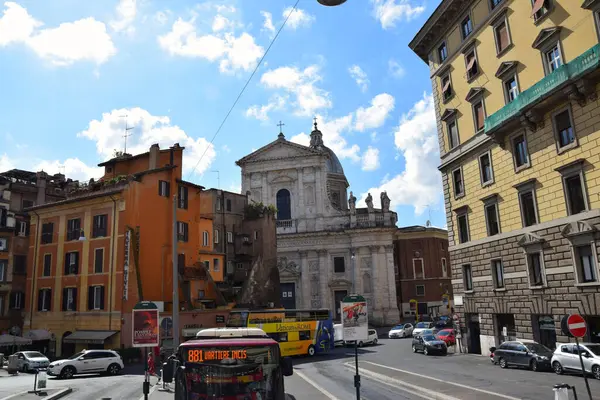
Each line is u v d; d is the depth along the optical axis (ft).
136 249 130.11
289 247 245.04
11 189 175.32
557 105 85.15
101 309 130.52
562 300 83.82
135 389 78.64
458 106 116.26
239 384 37.27
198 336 45.27
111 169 156.46
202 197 189.26
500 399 57.26
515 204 96.32
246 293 172.86
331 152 291.79
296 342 133.39
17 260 161.79
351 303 49.37
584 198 79.36
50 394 71.51
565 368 76.69
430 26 123.75
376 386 75.66
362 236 237.66
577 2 81.15
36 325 142.20
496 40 101.86
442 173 124.47
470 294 112.27
